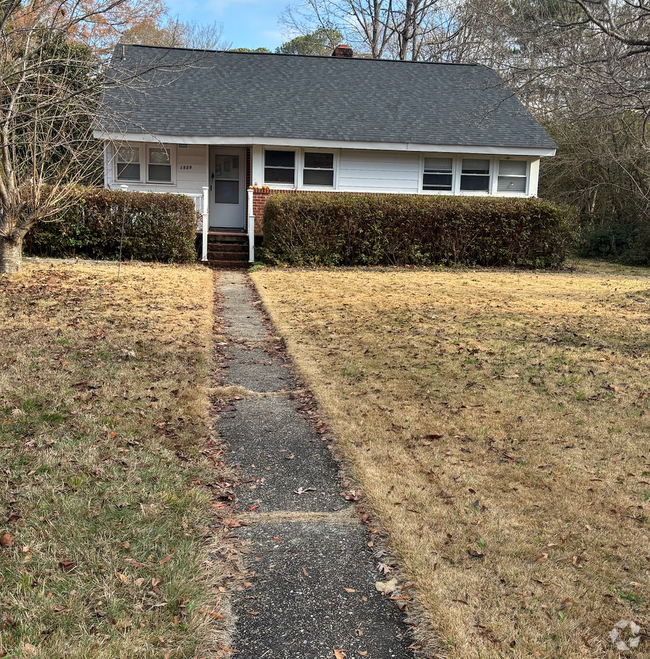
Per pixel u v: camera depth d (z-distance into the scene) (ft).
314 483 13.53
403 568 10.38
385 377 20.49
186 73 57.98
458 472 13.88
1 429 14.53
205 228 47.34
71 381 18.07
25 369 18.70
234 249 50.01
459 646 8.58
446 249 49.55
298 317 29.22
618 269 54.70
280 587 9.95
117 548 10.46
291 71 61.82
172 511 11.82
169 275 39.06
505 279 43.98
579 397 18.90
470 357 23.00
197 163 54.80
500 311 31.76
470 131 55.93
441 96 61.21
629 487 13.33
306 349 23.80
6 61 29.81
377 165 55.52
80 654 8.04
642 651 8.63
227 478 13.60
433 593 9.67
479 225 49.67
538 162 57.41
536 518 12.02
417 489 13.04
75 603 9.02
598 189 70.59
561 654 8.50
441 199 49.32
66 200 41.24
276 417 17.26
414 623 9.14
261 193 53.83
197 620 8.92
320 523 11.91
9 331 22.86
